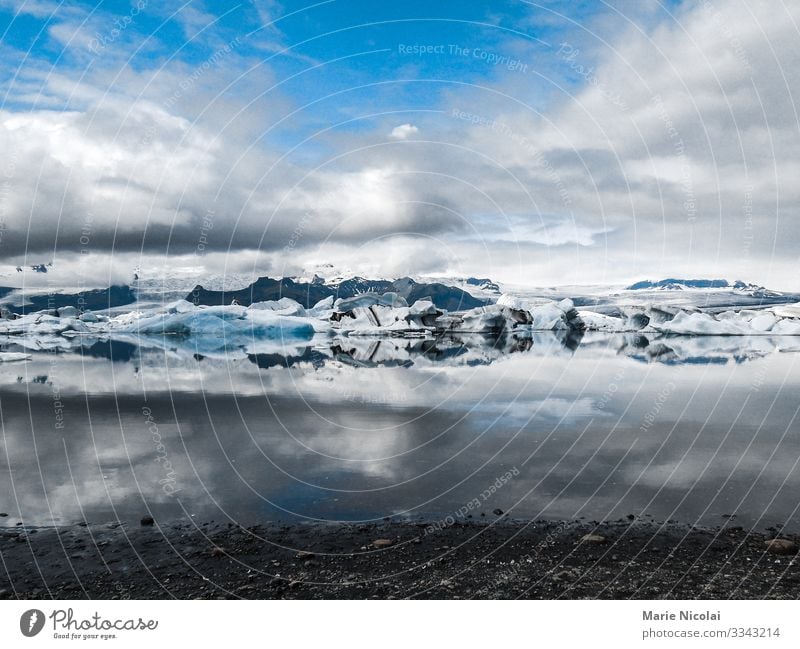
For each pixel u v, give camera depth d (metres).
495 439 10.77
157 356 32.56
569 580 5.15
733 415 12.98
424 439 10.86
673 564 5.41
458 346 39.81
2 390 17.98
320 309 82.19
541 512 6.85
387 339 50.38
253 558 5.62
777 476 8.20
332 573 5.32
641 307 56.69
